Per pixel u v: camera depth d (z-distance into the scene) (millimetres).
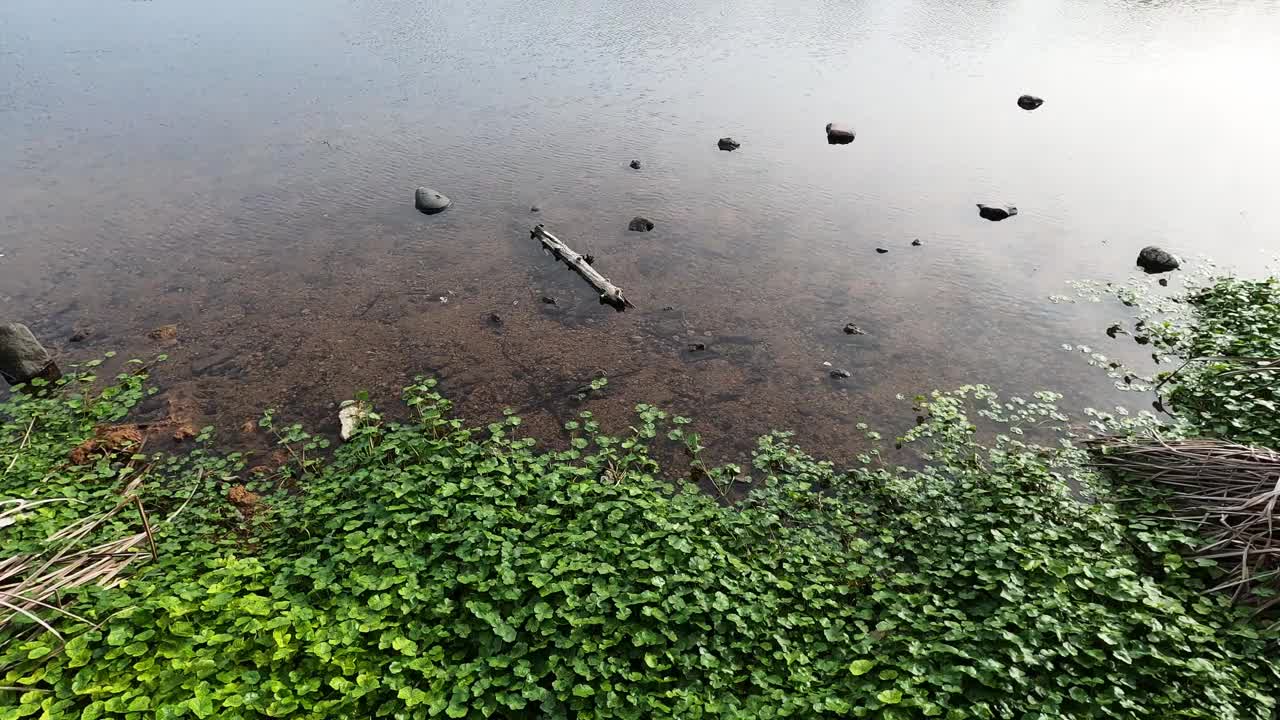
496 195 6020
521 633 2312
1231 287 4500
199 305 4539
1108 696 2029
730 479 3289
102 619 2242
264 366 4012
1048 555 2570
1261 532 2488
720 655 2268
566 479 3105
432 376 3955
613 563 2566
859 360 4148
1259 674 2131
